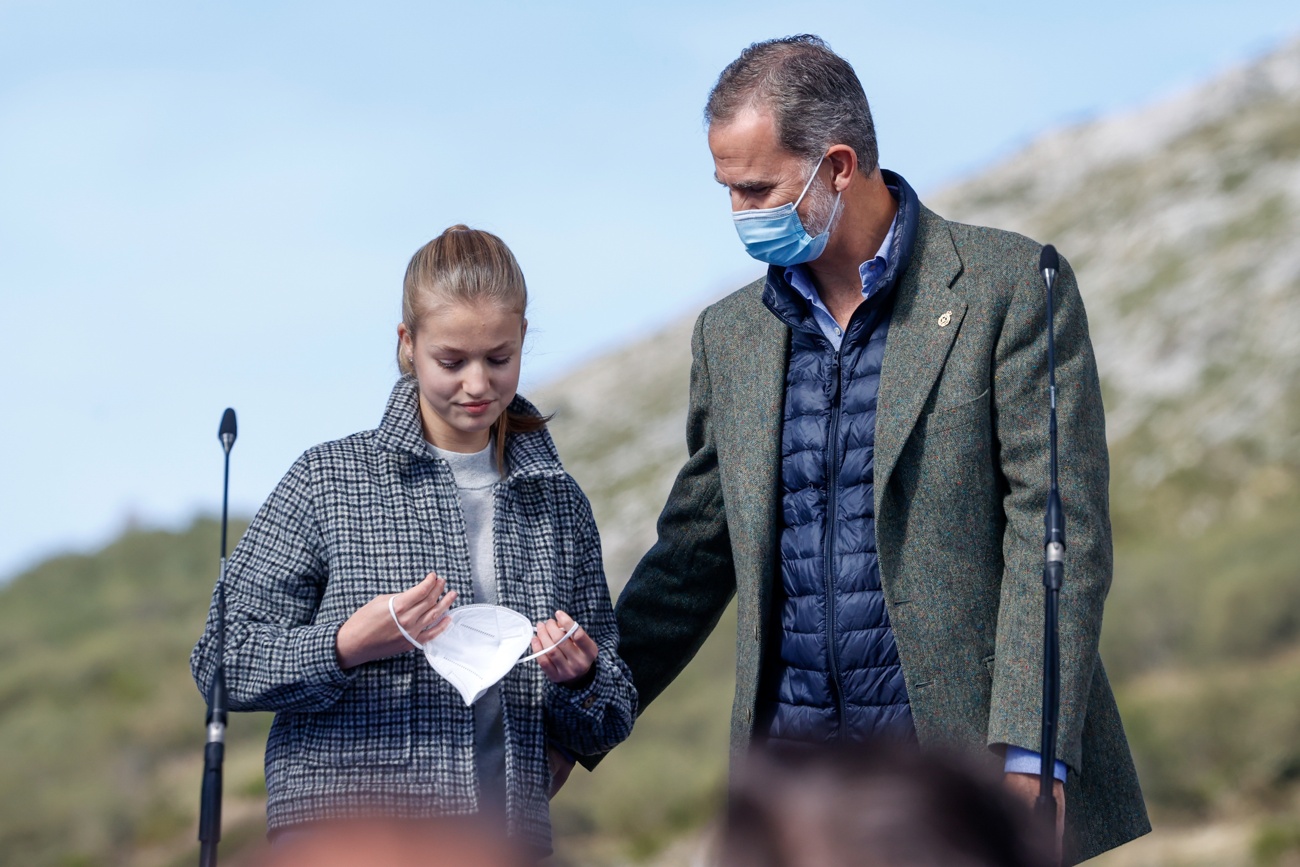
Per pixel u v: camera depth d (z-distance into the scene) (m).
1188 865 31.91
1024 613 6.93
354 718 6.60
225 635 6.60
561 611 6.70
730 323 7.99
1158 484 72.12
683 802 39.19
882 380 7.30
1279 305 87.19
